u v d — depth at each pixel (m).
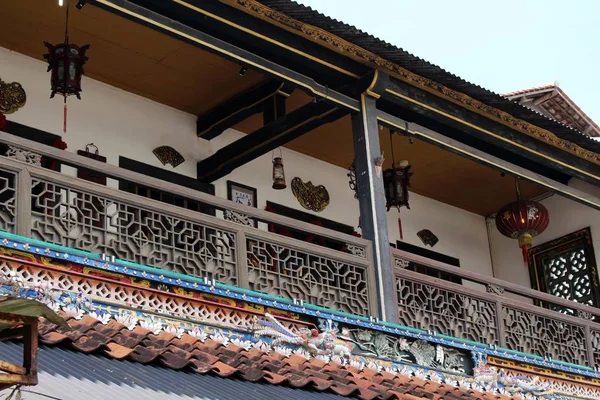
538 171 18.30
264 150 14.88
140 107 15.17
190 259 11.26
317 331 12.05
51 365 8.40
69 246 10.30
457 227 19.73
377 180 13.45
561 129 15.98
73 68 12.34
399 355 13.04
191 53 14.30
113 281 10.45
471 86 14.45
